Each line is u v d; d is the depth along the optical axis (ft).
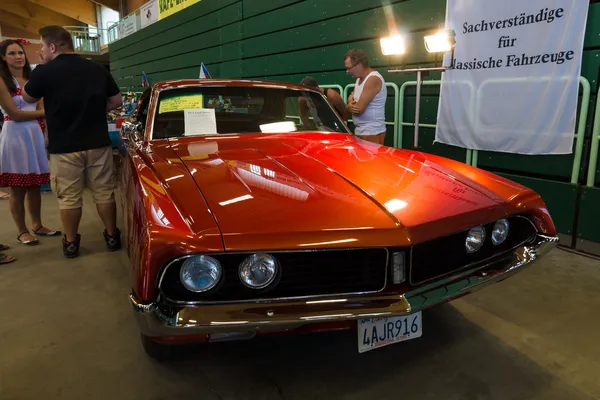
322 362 6.26
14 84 11.16
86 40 67.36
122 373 6.00
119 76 50.47
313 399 5.48
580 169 10.52
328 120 9.35
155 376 5.94
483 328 7.09
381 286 5.02
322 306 4.74
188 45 31.32
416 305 4.91
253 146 7.46
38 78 9.51
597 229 10.02
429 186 5.91
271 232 4.61
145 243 4.53
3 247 11.07
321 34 18.28
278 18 20.71
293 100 9.16
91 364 6.22
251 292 4.75
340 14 17.16
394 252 4.90
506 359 6.26
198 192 5.31
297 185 5.66
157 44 37.37
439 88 13.80
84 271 9.69
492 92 11.80
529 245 6.08
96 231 12.55
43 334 7.05
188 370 6.07
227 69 26.14
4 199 17.28
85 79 9.88
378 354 6.45
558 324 7.17
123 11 61.93
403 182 5.97
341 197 5.37
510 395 5.51
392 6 14.94
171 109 8.31
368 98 12.14
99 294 8.53
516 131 11.39
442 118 13.42
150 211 4.90
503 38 11.31
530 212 6.04
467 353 6.42
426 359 6.30
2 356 6.42
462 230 5.24
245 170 6.13
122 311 7.82
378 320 5.38
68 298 8.36
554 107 10.52
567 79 10.18
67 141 9.87
